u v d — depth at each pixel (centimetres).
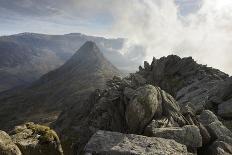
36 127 1516
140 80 5791
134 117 2478
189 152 1988
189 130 2177
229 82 4062
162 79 6038
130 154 1725
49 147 1402
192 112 2777
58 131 6706
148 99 2533
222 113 3512
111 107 3769
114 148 1788
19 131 1458
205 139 2283
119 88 4828
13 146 1245
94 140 1917
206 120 2778
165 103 2669
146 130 2300
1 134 1285
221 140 2297
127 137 1952
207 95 4238
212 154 2125
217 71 6091
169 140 1958
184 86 5622
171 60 6356
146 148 1805
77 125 6062
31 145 1338
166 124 2381
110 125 3506
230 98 3891
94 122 4112
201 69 6131
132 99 2580
